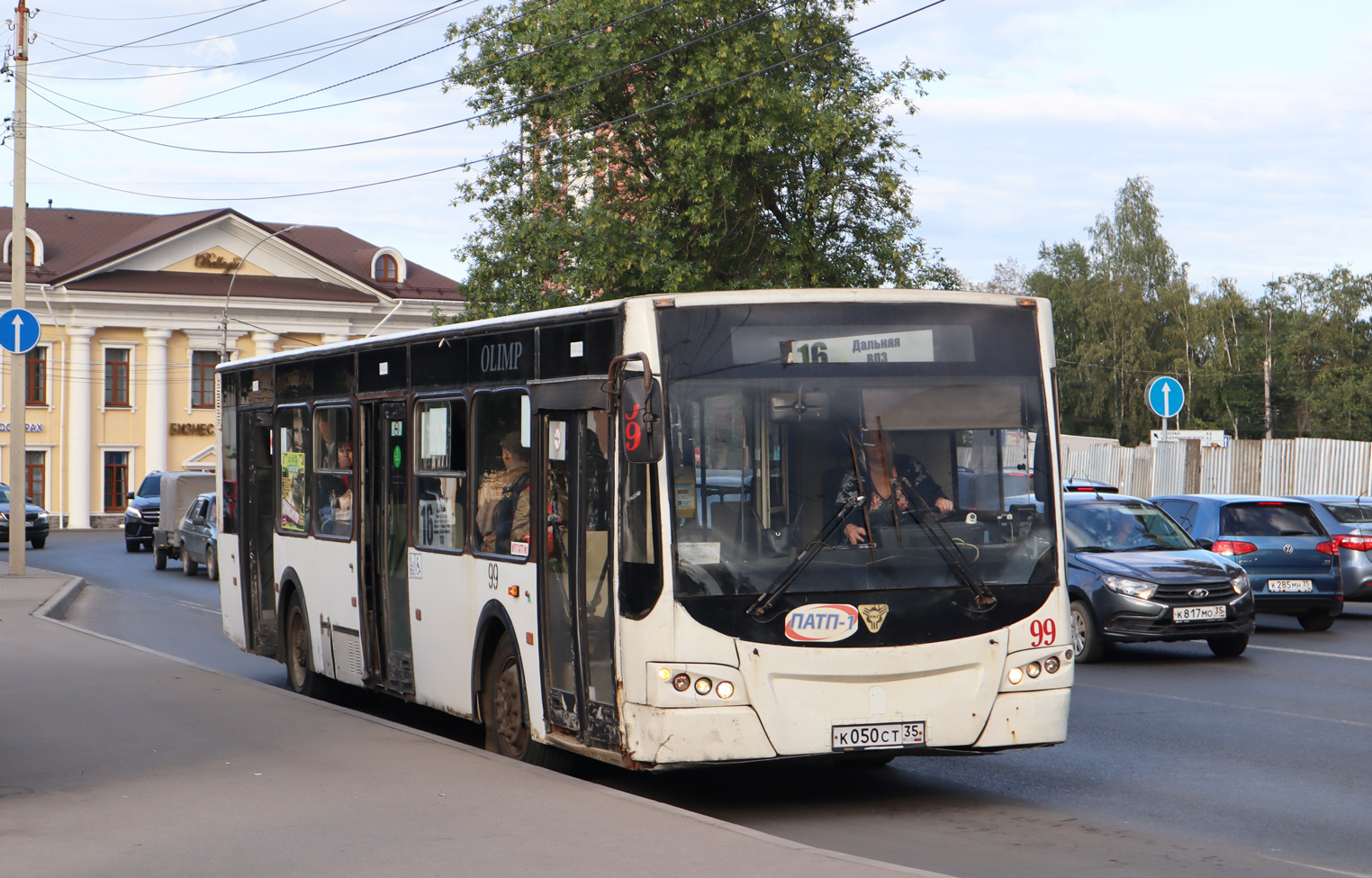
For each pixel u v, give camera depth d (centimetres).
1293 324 8925
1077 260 8875
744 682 801
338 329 7331
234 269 7144
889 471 833
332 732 1057
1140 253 8144
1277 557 1917
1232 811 861
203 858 683
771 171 3650
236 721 1109
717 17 3547
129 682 1338
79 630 1812
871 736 814
